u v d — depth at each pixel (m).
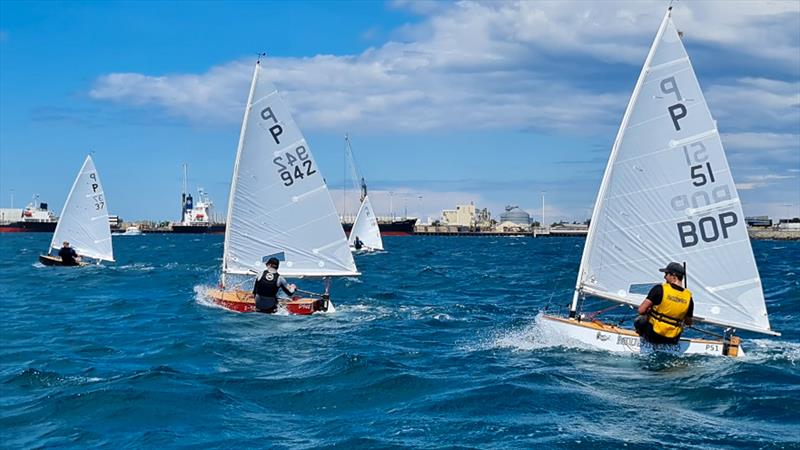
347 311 24.97
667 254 16.95
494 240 151.75
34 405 12.93
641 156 16.95
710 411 12.40
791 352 17.23
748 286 16.39
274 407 12.82
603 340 17.08
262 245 25.72
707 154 16.47
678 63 16.55
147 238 146.62
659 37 16.62
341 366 15.48
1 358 17.38
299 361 16.50
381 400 13.14
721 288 16.61
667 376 14.64
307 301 24.25
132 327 21.80
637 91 16.86
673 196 16.80
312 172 25.34
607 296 17.48
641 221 17.08
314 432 11.34
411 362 16.31
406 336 20.11
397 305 26.98
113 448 10.77
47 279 38.38
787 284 36.00
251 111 25.25
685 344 16.44
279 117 25.31
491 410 12.37
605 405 12.66
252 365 16.09
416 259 63.22
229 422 11.88
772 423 11.77
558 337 17.86
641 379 14.40
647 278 17.12
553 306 27.02
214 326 21.39
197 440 10.99
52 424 11.93
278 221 25.61
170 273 42.56
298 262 25.67
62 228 46.09
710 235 16.58
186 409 12.55
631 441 10.79
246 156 25.42
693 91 16.48
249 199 25.61
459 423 11.66
